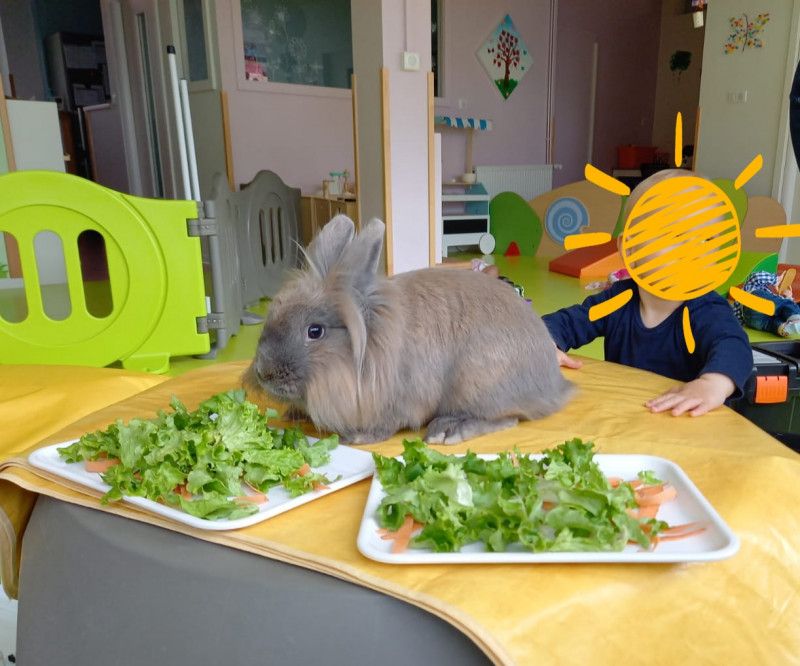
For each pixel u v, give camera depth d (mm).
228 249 3160
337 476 906
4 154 3986
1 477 952
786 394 1644
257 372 1014
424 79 3986
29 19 7773
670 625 674
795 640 763
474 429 1050
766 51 5090
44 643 833
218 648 702
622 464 893
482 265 4535
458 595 633
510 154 7305
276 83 5547
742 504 827
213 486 835
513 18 6891
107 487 869
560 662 600
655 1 8211
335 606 675
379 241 1022
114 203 2436
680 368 1599
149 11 5672
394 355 1005
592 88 7926
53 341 2523
